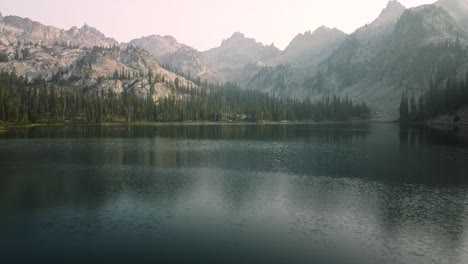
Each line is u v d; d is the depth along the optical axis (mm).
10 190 50281
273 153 91438
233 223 37219
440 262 28922
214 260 28781
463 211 41750
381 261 29000
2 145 105062
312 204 44188
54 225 36500
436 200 46344
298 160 79562
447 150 96188
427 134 151875
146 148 101562
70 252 30344
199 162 76312
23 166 69750
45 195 47656
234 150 98125
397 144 112562
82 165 71500
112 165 71750
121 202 44531
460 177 60469
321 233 34688
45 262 28500
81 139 126562
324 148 103000
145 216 39344
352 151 95500
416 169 67812
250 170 66938
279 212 40906
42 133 148375
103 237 33375
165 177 60031
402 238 33719
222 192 49812
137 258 29203
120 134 151750
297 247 31359
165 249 30844
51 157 81625
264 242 32344
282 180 57906
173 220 38062
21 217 38812
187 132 168500
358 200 46094
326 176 61375
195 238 33156
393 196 48094
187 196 47500
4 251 30438
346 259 29203
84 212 40656
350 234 34500
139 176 60812
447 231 35531
